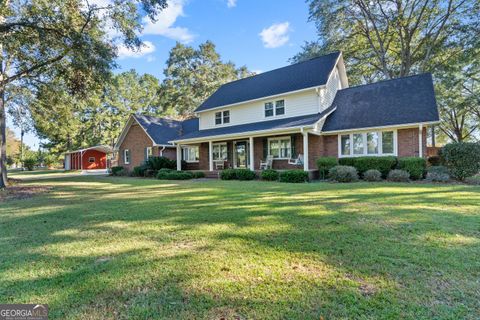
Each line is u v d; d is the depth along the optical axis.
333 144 14.63
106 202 7.61
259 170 15.27
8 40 10.00
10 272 3.04
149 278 2.81
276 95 16.05
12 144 55.34
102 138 41.03
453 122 26.73
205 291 2.53
